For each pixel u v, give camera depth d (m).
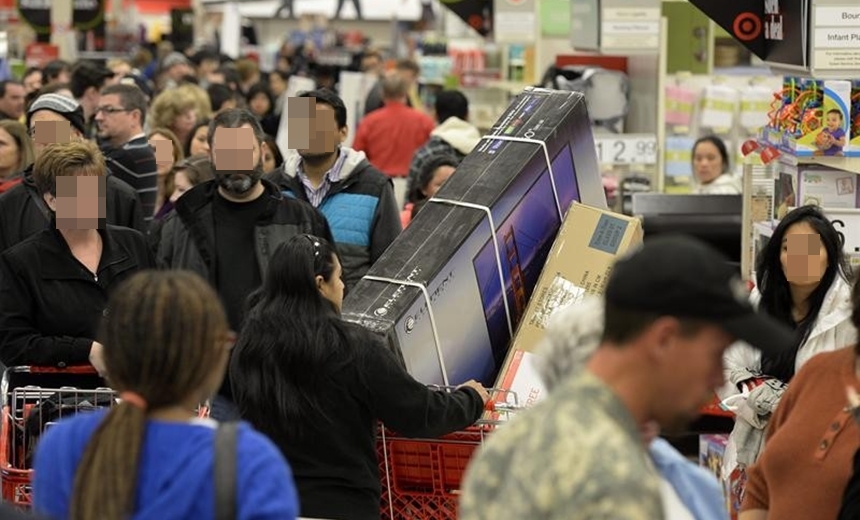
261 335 4.48
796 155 6.41
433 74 20.23
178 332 2.91
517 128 5.67
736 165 11.35
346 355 4.45
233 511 2.83
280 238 6.02
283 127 13.13
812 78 6.49
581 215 5.51
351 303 5.08
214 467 2.86
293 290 4.50
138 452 2.88
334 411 4.47
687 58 11.91
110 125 8.36
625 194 10.06
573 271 5.43
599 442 2.53
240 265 5.99
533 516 2.53
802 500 3.94
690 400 2.64
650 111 11.55
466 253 5.24
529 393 5.16
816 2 6.33
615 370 2.64
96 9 24.88
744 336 2.61
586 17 11.57
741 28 6.98
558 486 2.51
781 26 6.68
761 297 5.52
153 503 2.86
